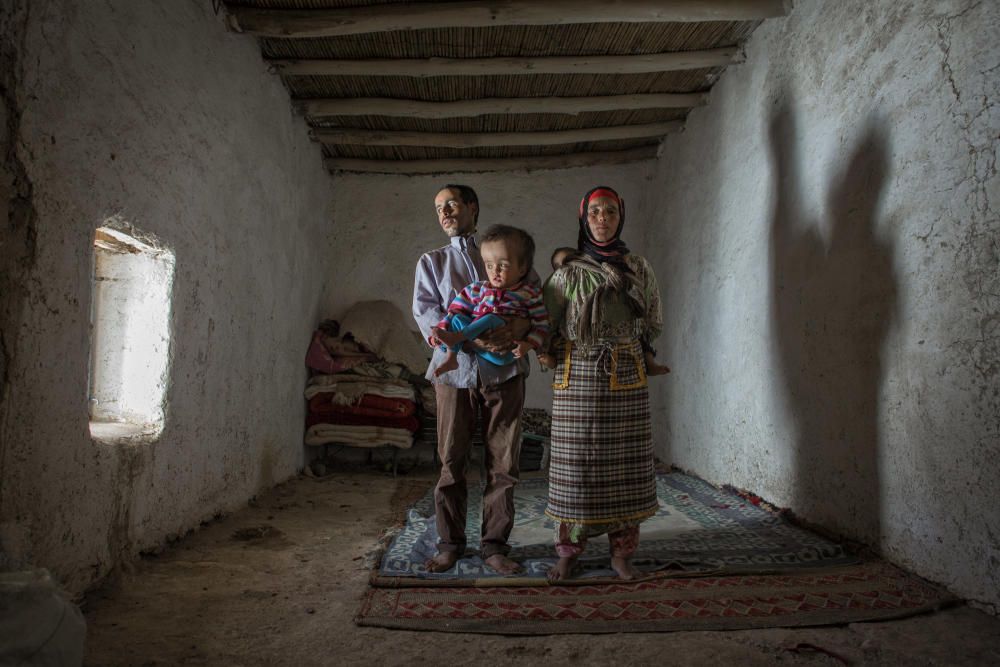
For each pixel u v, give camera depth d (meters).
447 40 4.26
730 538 3.18
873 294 2.82
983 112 2.21
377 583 2.51
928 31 2.50
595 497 2.57
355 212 6.40
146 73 2.71
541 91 5.00
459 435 2.81
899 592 2.38
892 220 2.70
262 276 4.34
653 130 5.62
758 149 4.03
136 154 2.62
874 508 2.83
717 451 4.63
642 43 4.29
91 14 2.29
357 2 3.75
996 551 2.15
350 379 5.58
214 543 3.12
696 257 5.13
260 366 4.34
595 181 6.43
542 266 6.38
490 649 1.98
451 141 5.69
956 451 2.32
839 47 3.15
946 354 2.37
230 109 3.72
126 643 1.97
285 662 1.88
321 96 5.04
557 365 2.74
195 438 3.29
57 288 2.12
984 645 1.96
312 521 3.70
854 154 2.99
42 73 2.02
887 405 2.72
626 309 2.67
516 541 3.25
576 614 2.23
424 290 2.96
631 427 2.64
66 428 2.18
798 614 2.21
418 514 3.79
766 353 3.86
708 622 2.16
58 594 1.63
